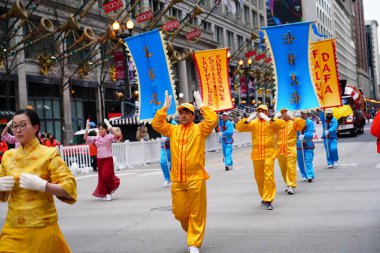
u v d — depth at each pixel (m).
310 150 13.12
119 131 11.71
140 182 15.35
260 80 57.25
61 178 4.02
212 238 7.20
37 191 4.00
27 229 3.95
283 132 11.21
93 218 9.29
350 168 15.81
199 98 6.59
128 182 15.56
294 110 12.16
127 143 22.56
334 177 13.73
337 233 7.09
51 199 4.11
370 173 14.11
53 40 28.50
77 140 24.19
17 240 3.95
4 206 11.63
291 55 12.02
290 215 8.56
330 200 9.88
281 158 11.25
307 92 12.05
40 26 22.66
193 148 6.38
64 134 28.91
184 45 46.16
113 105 38.59
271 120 9.22
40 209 4.00
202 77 14.44
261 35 12.37
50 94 32.66
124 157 22.36
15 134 4.06
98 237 7.60
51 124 32.53
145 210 9.84
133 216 9.23
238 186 12.86
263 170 9.53
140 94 10.33
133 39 10.17
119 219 9.01
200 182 6.32
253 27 69.50
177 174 6.39
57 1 29.59
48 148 4.13
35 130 4.12
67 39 32.91
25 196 3.99
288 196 10.74
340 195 10.45
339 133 39.72
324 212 8.66
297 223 7.88
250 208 9.45
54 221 4.11
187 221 6.59
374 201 9.49
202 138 6.47
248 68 40.28
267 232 7.39
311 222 7.89
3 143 18.78
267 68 57.06
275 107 12.29
